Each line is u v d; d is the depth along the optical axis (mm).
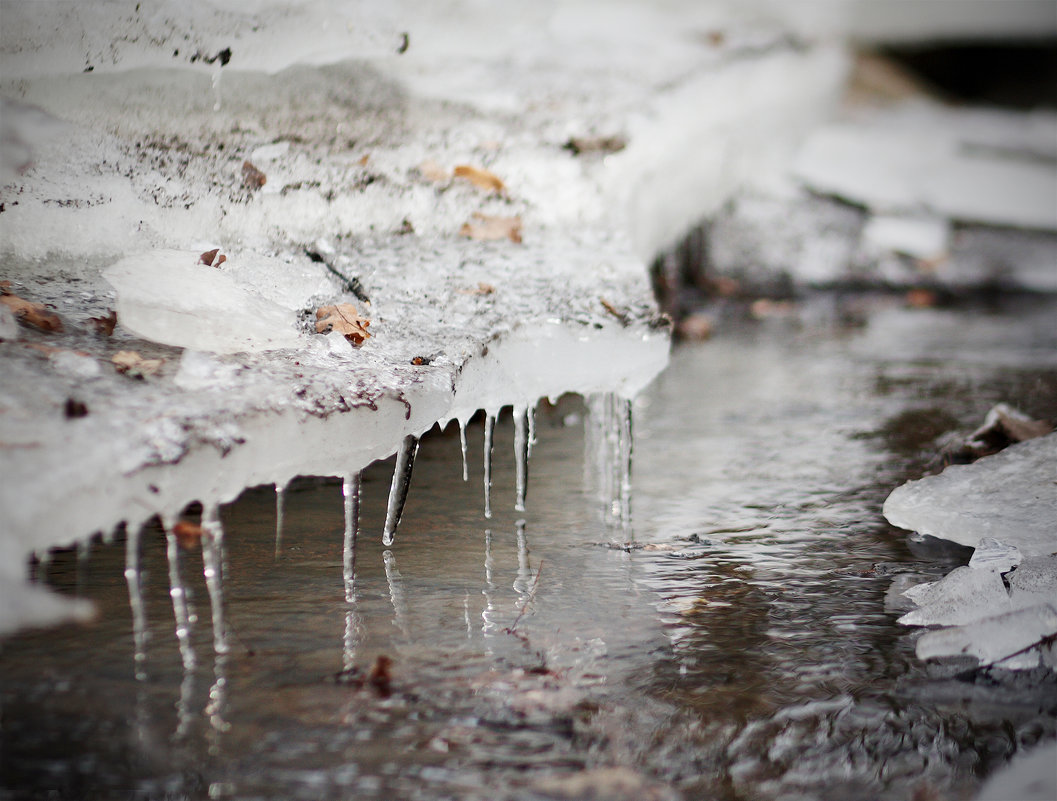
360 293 2879
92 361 2607
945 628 2637
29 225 2814
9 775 2445
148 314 2697
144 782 2443
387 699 2531
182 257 2801
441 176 3160
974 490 2818
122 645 2594
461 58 3568
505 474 3031
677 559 2781
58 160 2893
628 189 3316
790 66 4801
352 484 2688
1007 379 3480
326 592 2693
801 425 3234
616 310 2906
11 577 2457
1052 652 2590
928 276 4836
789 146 5367
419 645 2605
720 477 3023
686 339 3932
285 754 2473
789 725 2510
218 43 3047
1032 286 4844
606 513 2904
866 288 4742
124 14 2973
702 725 2508
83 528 2492
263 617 2645
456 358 2760
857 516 2895
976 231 5172
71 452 2498
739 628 2641
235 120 3121
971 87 8125
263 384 2627
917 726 2508
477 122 3346
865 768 2469
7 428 2502
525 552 2793
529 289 2932
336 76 3322
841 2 6664
